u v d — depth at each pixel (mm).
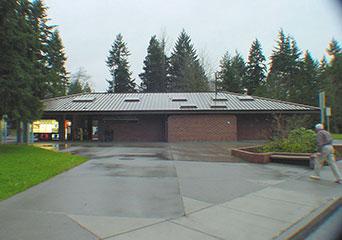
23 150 13812
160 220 4836
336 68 46375
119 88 64312
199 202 5934
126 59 67500
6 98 12711
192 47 62156
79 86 58688
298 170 10125
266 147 13688
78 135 26875
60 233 4199
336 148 14438
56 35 48281
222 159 12609
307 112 23562
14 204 5641
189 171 9516
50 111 23422
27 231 4266
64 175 8625
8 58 12883
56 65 45000
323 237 4535
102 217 4934
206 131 23969
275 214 5262
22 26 13992
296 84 51688
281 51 58500
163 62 60875
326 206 5801
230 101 26453
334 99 43250
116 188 7027
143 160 12055
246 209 5531
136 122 25734
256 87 55781
